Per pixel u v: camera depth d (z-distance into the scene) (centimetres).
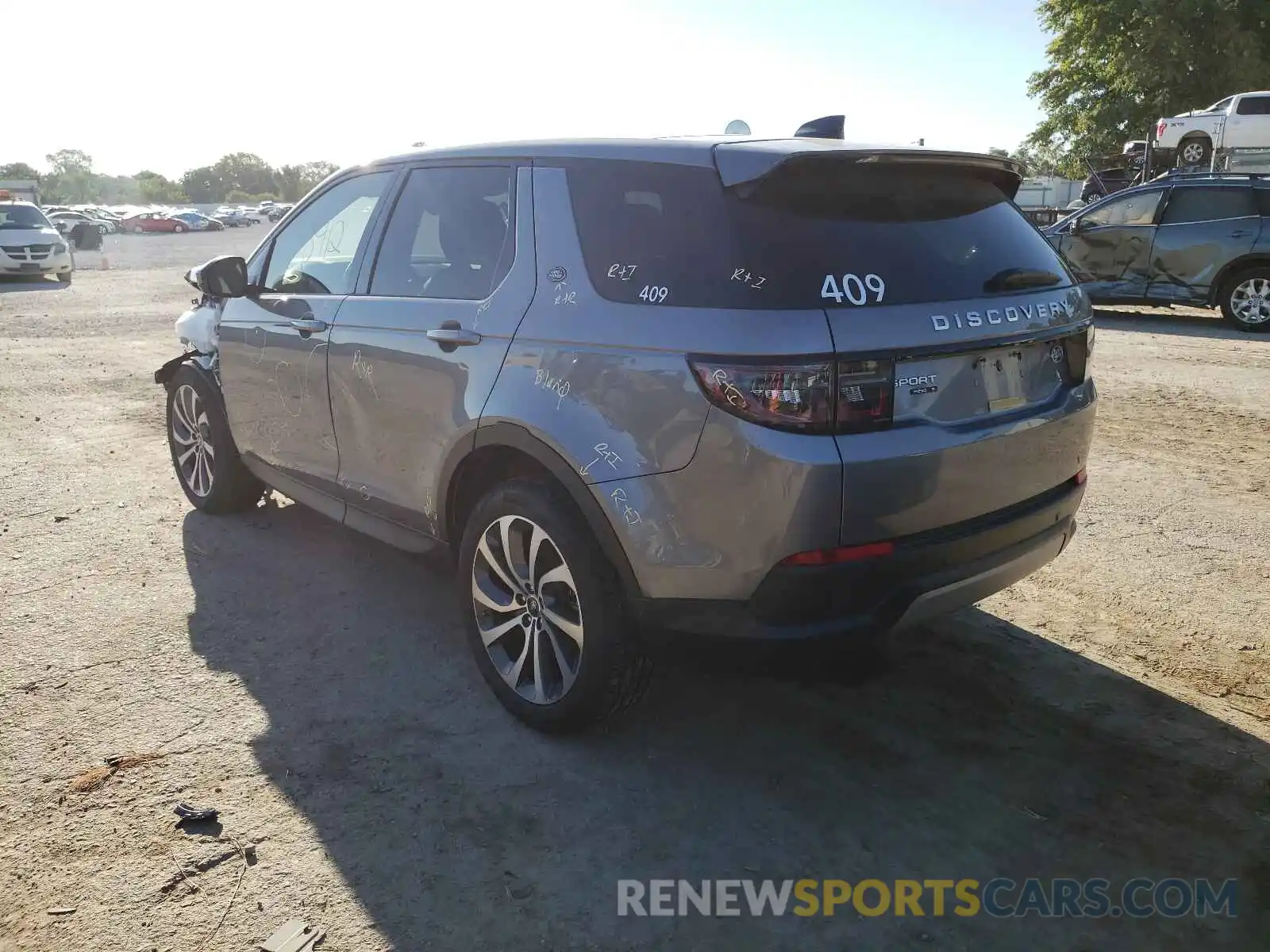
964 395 280
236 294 453
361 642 392
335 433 404
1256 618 407
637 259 287
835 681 309
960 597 285
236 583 447
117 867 261
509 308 317
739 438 255
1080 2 3297
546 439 295
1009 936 242
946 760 312
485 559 332
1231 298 1216
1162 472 611
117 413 794
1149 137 2314
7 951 232
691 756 314
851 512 255
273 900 250
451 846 271
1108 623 404
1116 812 287
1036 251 322
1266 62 3050
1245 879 261
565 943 238
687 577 273
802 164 270
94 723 330
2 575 453
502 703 340
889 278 270
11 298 1781
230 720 333
